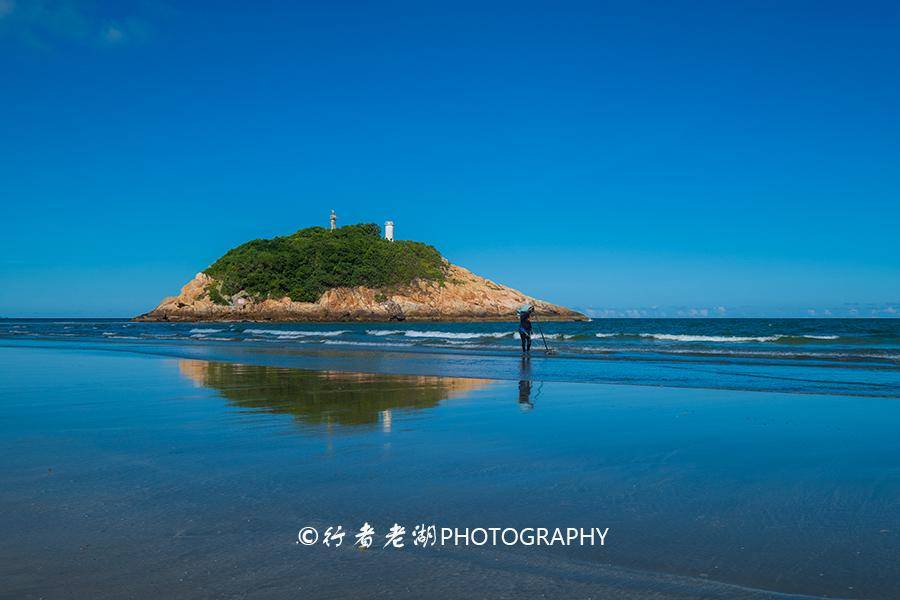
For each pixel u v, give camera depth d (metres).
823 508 4.51
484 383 13.33
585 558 3.58
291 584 3.22
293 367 17.67
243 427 7.85
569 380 14.00
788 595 3.09
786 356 20.91
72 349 27.34
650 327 73.06
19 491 4.87
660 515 4.35
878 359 19.56
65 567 3.41
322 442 6.91
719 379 14.10
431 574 3.36
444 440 7.03
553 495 4.83
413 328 89.00
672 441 6.99
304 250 130.38
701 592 3.13
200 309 124.12
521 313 23.16
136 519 4.20
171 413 9.03
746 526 4.12
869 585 3.20
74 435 7.27
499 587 3.19
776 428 7.85
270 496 4.76
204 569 3.39
